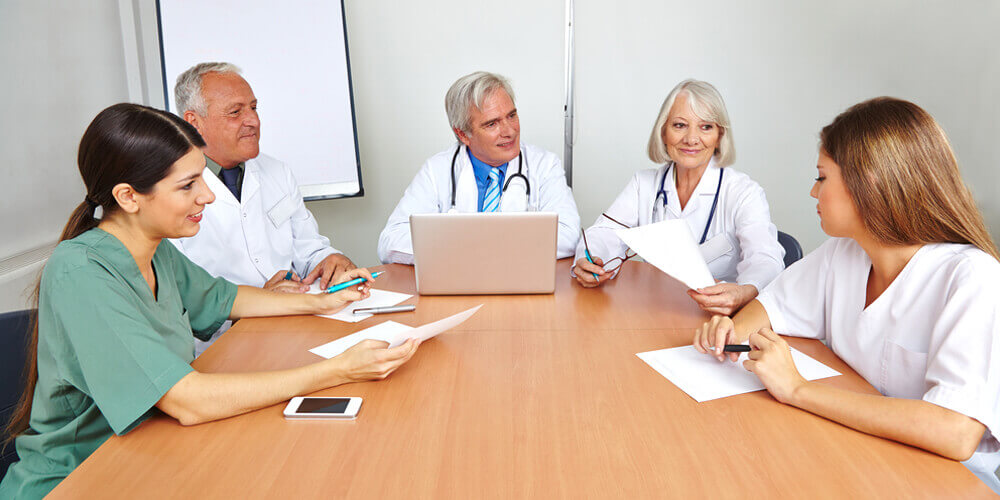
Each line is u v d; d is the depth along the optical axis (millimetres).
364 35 4004
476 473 1034
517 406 1242
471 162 2617
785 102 4070
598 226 2469
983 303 1134
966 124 3988
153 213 1326
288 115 3615
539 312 1748
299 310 1760
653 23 3988
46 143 2803
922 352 1279
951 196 1219
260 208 2479
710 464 1049
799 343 1534
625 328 1629
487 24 3990
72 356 1276
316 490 1000
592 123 4121
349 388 1320
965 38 3902
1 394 1460
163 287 1479
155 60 3801
